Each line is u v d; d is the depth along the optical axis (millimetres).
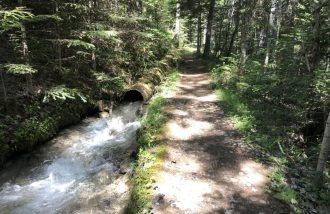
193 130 9586
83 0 11031
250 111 10938
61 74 10867
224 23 31828
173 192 6234
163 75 17172
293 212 5820
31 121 8914
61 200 6789
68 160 8555
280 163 7723
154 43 20141
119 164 8250
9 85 9281
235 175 7039
